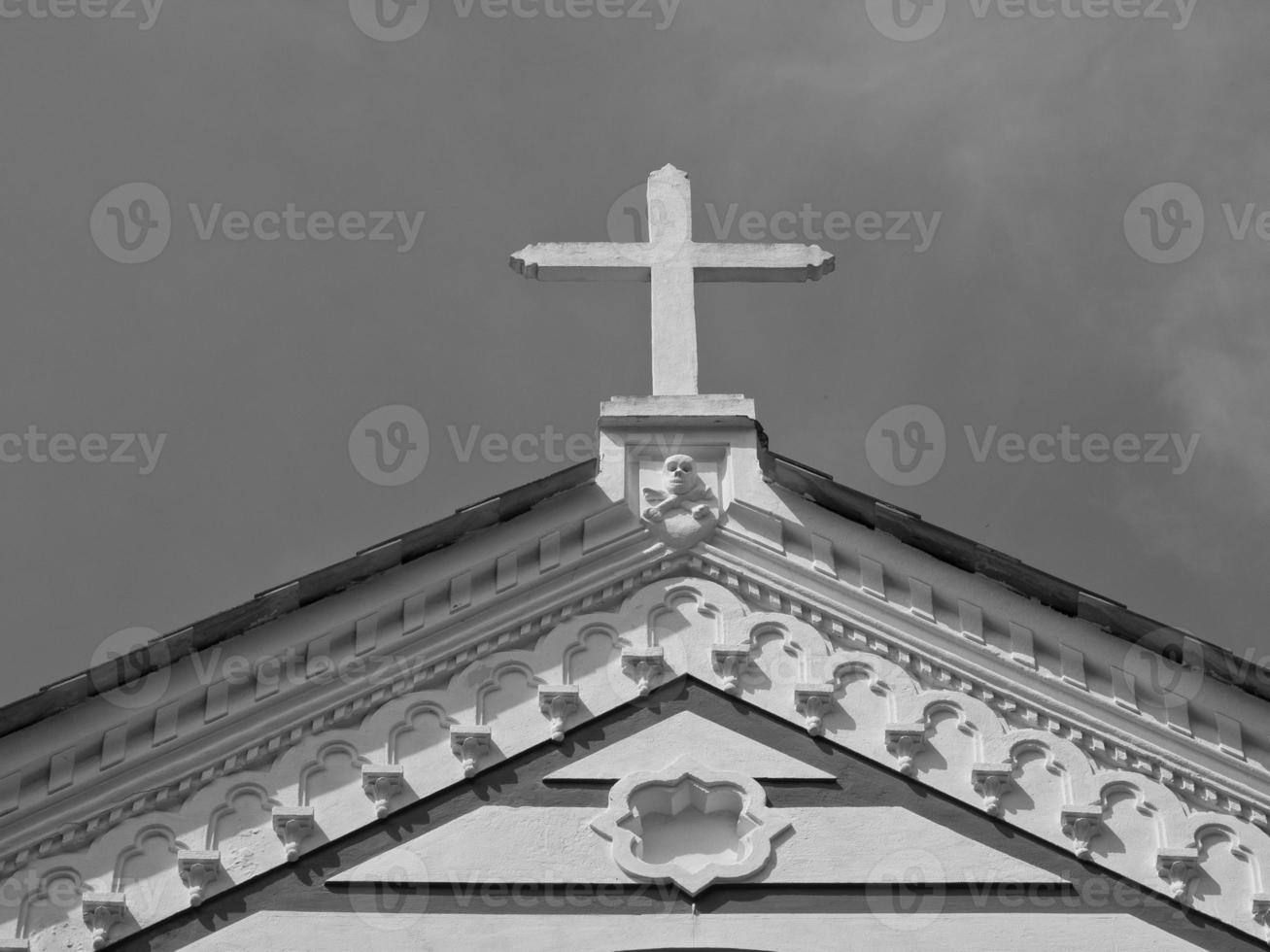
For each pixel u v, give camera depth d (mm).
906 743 22141
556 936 20859
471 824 21562
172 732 21938
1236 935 21234
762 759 22047
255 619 22344
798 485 23469
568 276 25297
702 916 21031
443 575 22844
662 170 25906
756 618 22906
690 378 24234
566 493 23312
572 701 22266
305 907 21062
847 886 21266
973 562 23047
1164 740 22344
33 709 21734
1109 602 22734
